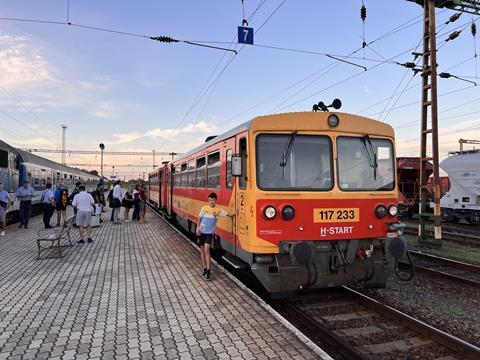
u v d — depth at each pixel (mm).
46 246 11141
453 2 12531
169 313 5508
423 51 12773
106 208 28281
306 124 6184
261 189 5891
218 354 4180
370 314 5902
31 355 4211
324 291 7039
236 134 6926
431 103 12281
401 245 6113
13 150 17594
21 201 15625
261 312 5516
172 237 13273
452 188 19703
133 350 4309
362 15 11547
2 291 6656
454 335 5258
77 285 7035
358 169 6352
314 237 5941
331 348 4852
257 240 5801
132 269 8305
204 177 9852
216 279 7445
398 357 4531
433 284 7797
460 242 13258
